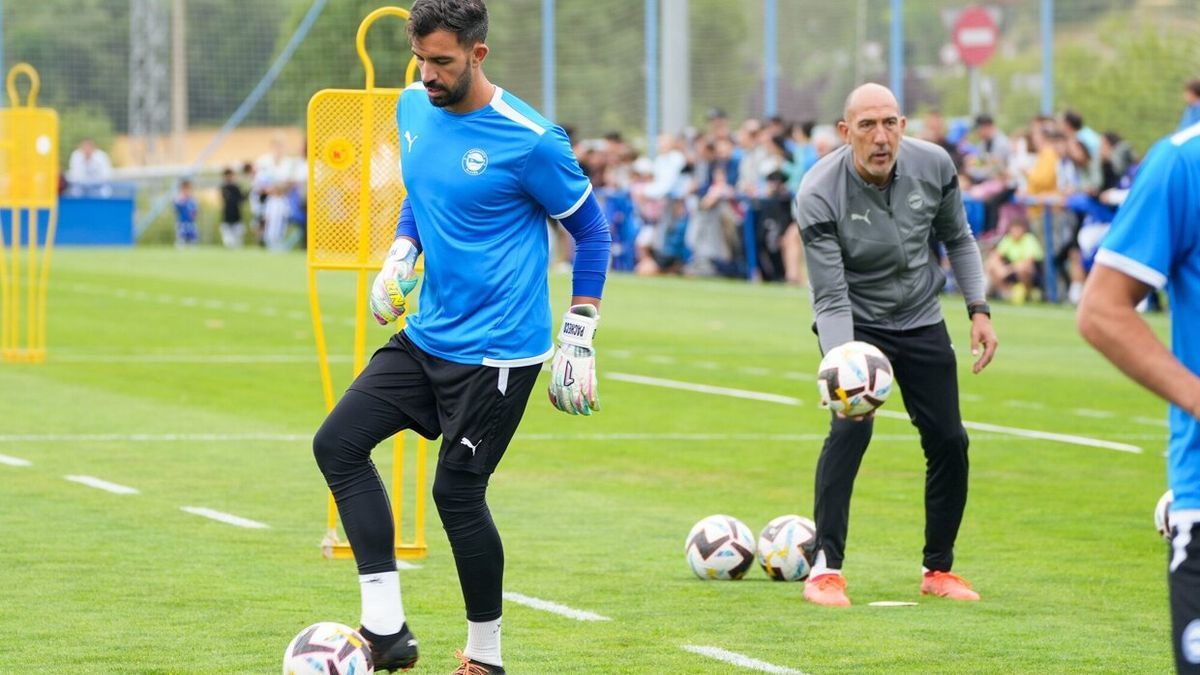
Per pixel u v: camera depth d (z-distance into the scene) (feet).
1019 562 50.67
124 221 236.84
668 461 69.67
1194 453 23.82
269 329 122.52
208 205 254.06
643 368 102.37
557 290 157.89
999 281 148.66
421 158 34.53
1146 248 23.25
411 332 34.76
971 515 58.65
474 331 34.06
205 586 45.39
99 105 262.06
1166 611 43.88
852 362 41.73
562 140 34.22
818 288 44.32
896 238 44.27
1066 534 55.26
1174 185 23.30
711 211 174.29
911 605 44.47
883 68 222.69
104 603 43.14
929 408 45.11
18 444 71.15
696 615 42.83
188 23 264.31
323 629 32.89
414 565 49.26
